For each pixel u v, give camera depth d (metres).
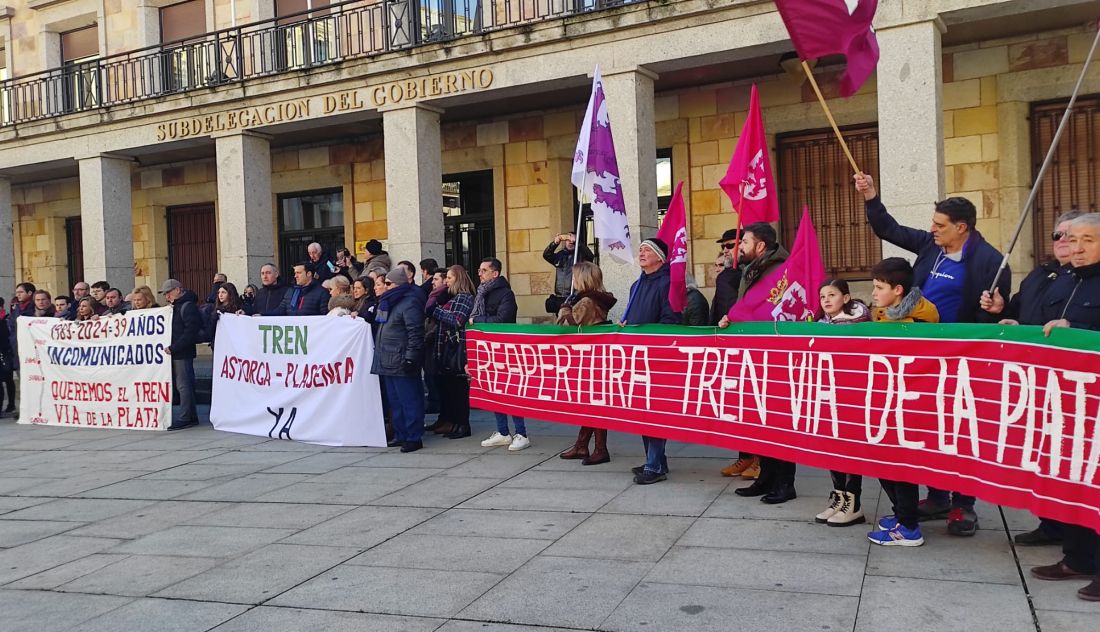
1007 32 10.66
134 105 14.76
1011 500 4.35
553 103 13.77
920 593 4.20
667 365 6.55
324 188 16.47
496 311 8.53
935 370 4.78
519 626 4.04
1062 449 4.12
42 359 11.56
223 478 7.64
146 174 18.12
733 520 5.62
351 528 5.83
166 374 10.53
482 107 13.88
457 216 15.37
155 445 9.56
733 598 4.25
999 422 4.43
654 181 11.09
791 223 12.52
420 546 5.35
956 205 5.06
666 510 5.93
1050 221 10.86
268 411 9.65
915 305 4.98
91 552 5.61
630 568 4.76
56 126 15.66
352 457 8.33
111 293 11.39
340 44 13.68
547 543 5.29
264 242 14.27
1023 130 10.87
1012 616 3.87
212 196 17.45
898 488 4.96
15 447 9.92
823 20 5.54
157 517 6.42
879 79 9.23
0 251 17.23
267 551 5.41
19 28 18.44
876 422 5.07
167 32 16.84
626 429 6.87
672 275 6.70
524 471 7.37
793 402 5.59
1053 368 4.17
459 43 11.77
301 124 13.62
